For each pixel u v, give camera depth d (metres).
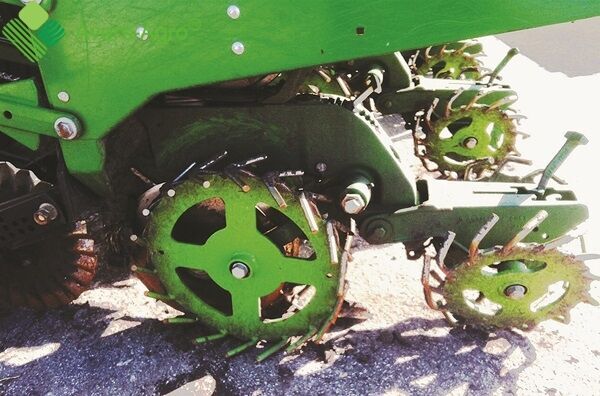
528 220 2.10
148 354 2.23
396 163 2.04
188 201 1.92
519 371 2.15
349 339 2.27
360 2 1.55
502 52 5.06
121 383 2.12
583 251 2.25
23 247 2.19
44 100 1.83
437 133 3.19
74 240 2.17
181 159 2.05
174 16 1.62
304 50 1.62
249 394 2.07
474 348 2.24
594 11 1.50
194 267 2.06
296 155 2.02
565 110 4.07
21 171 1.99
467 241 2.14
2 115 1.87
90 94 1.76
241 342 2.25
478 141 3.21
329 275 1.97
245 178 1.84
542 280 2.06
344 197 1.92
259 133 1.99
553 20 1.52
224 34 1.62
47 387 2.11
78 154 1.89
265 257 1.99
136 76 1.71
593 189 3.21
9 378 2.15
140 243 2.09
